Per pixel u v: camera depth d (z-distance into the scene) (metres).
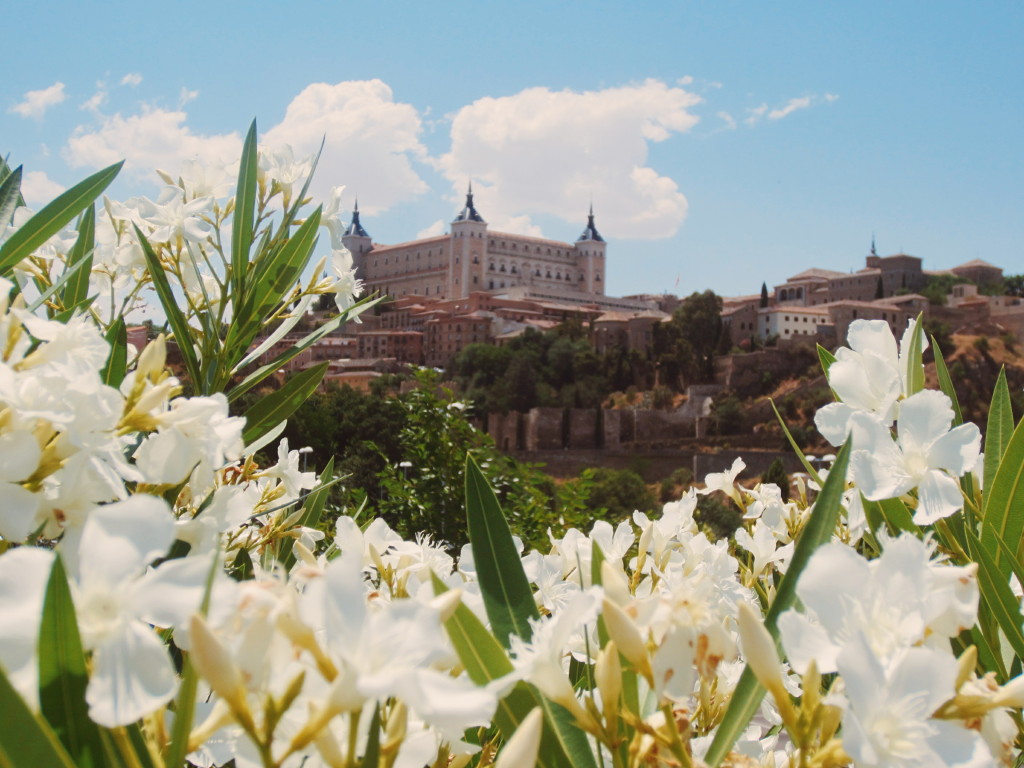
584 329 110.19
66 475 1.09
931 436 1.40
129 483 1.60
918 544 0.93
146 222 2.54
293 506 2.68
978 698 0.93
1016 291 134.00
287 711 0.90
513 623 1.29
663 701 1.01
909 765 0.82
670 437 93.00
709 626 0.99
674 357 101.44
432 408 10.70
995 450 1.74
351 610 0.80
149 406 1.22
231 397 2.64
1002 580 1.40
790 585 1.19
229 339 2.68
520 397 95.44
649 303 144.25
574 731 1.14
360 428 18.92
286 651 0.85
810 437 82.31
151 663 0.80
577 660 1.67
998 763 1.01
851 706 0.88
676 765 1.02
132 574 0.83
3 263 2.00
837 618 0.90
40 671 0.83
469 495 1.35
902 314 96.12
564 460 84.00
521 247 143.62
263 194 2.79
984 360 88.38
